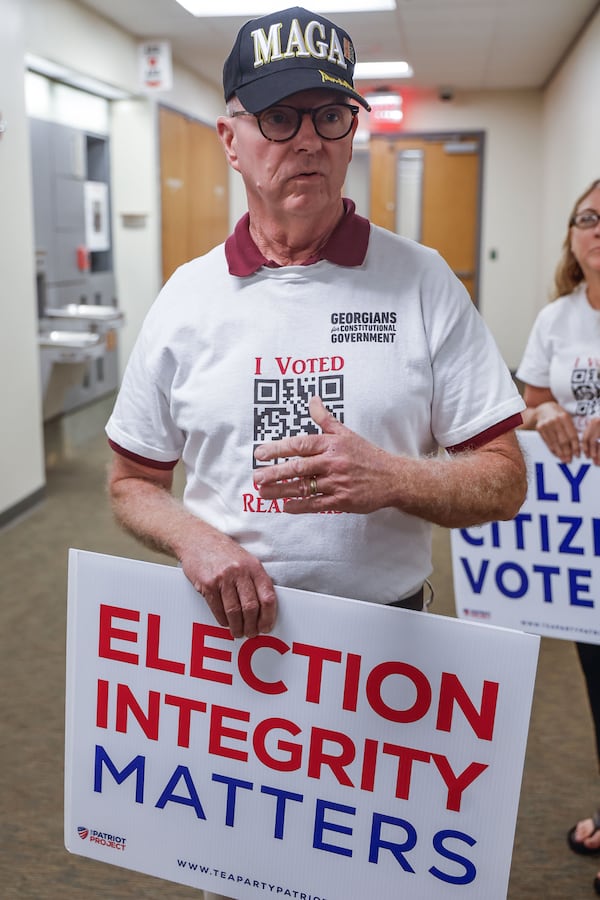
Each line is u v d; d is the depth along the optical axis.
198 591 1.15
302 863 1.19
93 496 4.85
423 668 1.10
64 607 3.39
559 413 1.99
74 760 1.28
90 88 6.38
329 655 1.13
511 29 6.36
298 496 1.02
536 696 2.70
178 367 1.19
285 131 1.07
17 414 4.45
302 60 1.04
